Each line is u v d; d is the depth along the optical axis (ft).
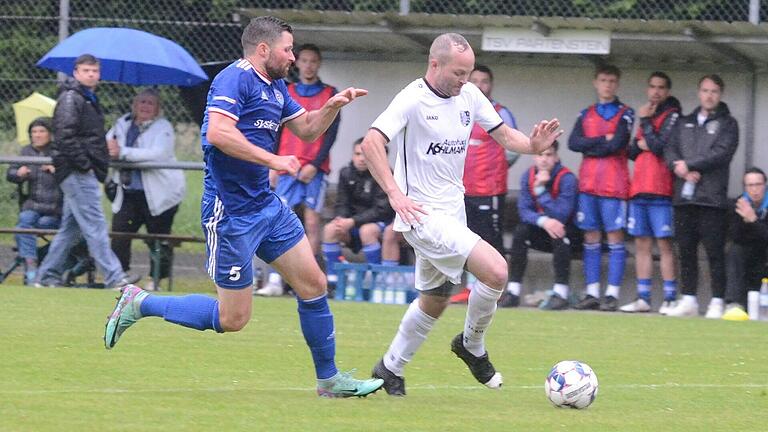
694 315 140.46
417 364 93.71
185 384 79.61
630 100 153.99
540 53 153.69
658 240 142.51
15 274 174.09
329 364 75.20
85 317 116.47
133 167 154.10
